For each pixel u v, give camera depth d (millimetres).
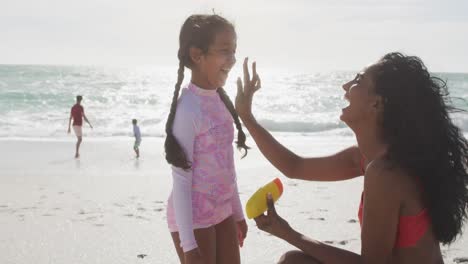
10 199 7625
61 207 7090
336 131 20281
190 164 2912
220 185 3068
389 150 2379
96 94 40219
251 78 3127
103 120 23922
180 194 2896
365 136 2537
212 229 3059
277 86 58062
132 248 5195
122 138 17578
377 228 2359
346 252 2471
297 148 14703
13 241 5453
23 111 27641
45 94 38000
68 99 35188
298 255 2623
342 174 3107
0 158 12391
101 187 8617
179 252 3088
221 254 3146
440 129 2369
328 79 80812
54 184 8906
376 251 2383
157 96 39906
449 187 2354
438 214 2367
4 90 40344
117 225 6078
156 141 16641
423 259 2377
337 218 6273
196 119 2953
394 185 2303
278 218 2646
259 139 3129
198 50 3012
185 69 3111
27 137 17578
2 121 22625
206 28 2998
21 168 10844
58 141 16047
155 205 7227
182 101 3008
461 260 4590
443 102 2422
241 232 3307
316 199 7332
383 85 2408
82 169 10758
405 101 2354
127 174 10047
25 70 81312
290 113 29359
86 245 5297
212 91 3090
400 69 2412
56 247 5246
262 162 11109
